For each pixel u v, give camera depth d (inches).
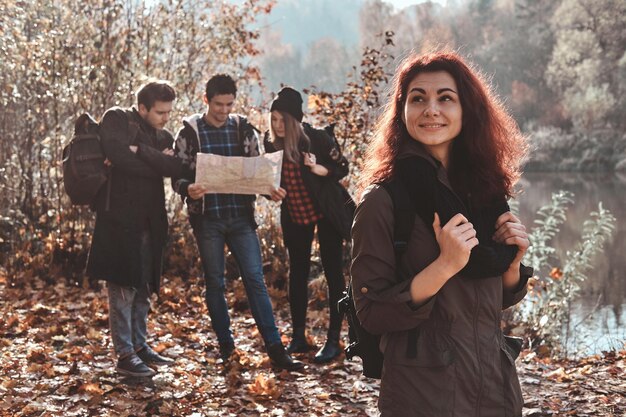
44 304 270.4
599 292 460.8
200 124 201.6
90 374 188.9
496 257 83.5
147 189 189.8
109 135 184.9
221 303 206.7
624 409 179.3
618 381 203.3
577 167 1915.6
